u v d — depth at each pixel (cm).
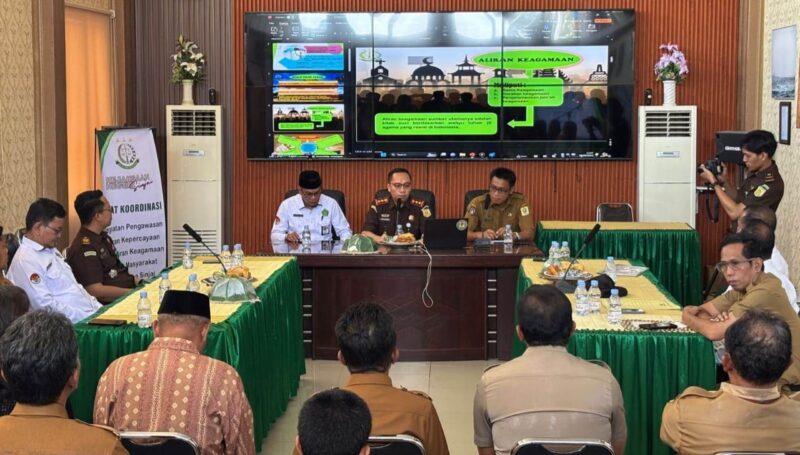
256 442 500
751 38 905
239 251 627
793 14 805
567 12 912
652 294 544
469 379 666
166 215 934
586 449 297
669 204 909
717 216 870
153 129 873
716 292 848
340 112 931
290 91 930
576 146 927
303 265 695
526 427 327
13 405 327
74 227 869
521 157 929
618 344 449
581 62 918
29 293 546
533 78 921
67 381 256
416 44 921
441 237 711
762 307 424
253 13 923
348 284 700
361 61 924
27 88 750
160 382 345
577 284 530
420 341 702
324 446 226
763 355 294
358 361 313
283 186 952
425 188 948
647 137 905
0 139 713
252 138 935
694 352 446
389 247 718
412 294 698
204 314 363
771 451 299
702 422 304
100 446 251
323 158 934
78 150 872
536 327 335
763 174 714
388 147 933
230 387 348
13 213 732
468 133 929
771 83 867
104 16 912
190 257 627
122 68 934
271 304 547
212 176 928
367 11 923
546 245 788
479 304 701
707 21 922
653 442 450
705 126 933
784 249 833
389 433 304
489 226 776
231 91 957
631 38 914
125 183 834
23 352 249
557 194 944
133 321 466
